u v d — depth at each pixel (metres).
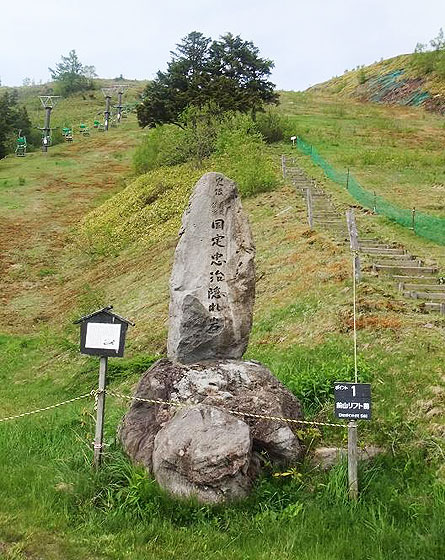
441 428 7.62
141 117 37.88
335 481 6.82
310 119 47.62
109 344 7.62
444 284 13.41
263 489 6.84
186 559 5.71
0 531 6.09
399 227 18.98
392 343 10.23
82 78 106.25
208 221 8.77
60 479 7.25
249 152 27.56
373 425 8.01
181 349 8.52
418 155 32.41
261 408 7.56
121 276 23.47
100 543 5.94
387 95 64.00
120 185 41.88
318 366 9.97
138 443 7.56
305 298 13.59
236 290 8.62
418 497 6.64
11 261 29.28
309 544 5.98
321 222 19.30
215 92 35.16
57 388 14.09
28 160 52.62
